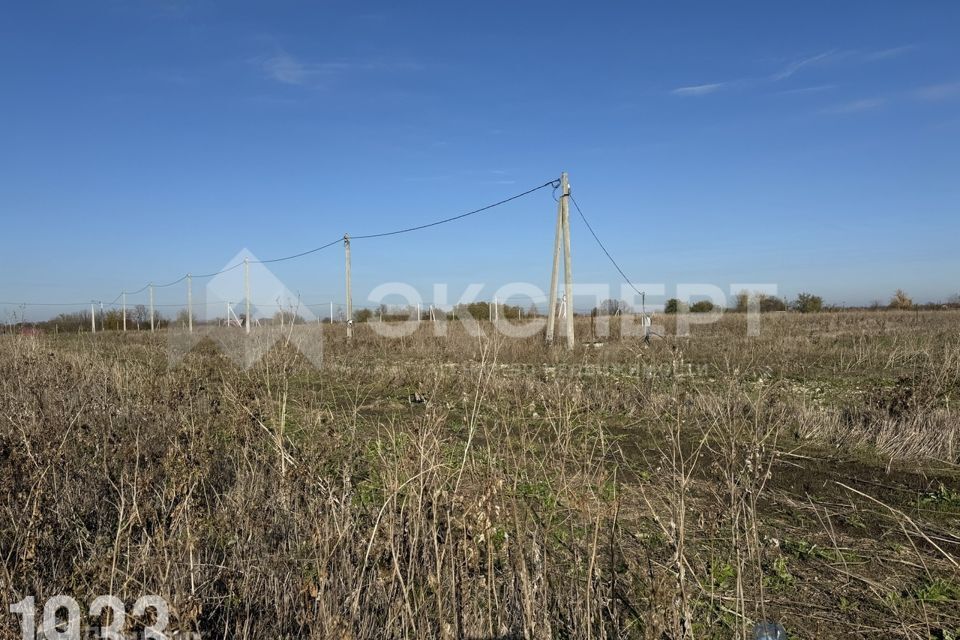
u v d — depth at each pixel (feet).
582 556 12.51
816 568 12.82
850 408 25.59
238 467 14.64
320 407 20.30
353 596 9.12
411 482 10.78
